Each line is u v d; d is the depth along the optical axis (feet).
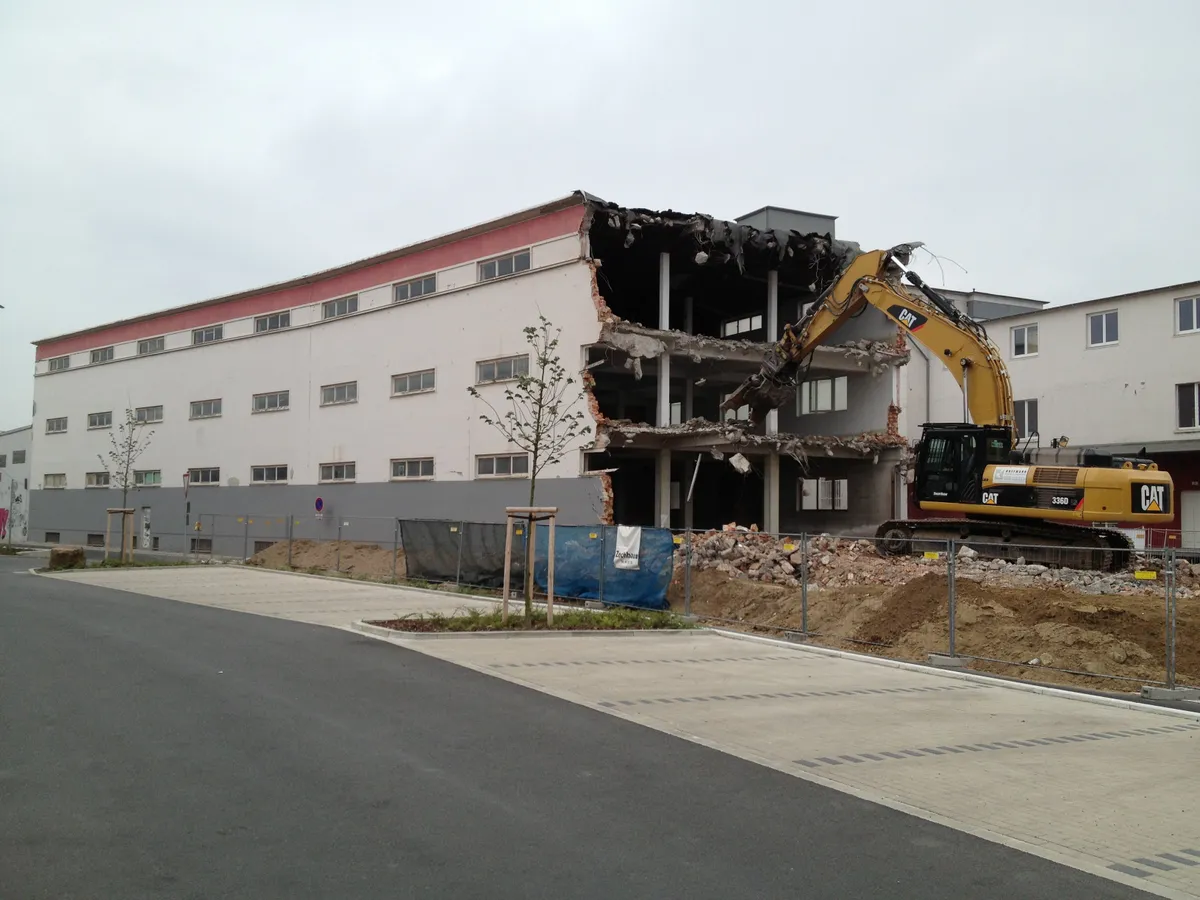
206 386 144.46
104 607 59.36
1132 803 22.62
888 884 17.20
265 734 26.45
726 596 61.98
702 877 17.16
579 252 94.43
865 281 80.69
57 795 20.59
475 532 74.74
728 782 23.34
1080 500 70.03
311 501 125.08
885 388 115.44
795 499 127.44
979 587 53.47
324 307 125.90
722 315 136.56
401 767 23.53
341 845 18.04
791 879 17.25
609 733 28.04
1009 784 24.00
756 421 90.48
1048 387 120.26
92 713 28.58
